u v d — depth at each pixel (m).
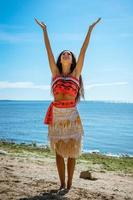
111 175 11.61
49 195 6.43
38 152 21.12
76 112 6.70
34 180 7.80
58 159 6.84
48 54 6.98
